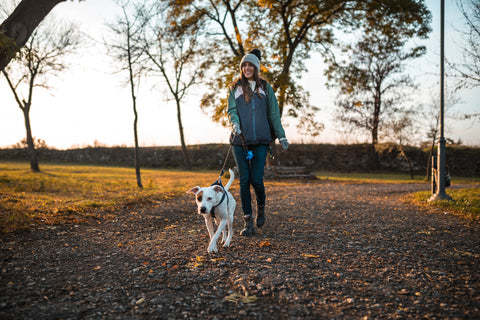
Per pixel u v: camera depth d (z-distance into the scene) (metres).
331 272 3.09
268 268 3.12
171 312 2.29
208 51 18.92
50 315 2.20
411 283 2.85
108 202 7.15
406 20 16.30
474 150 27.05
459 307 2.39
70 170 21.36
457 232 4.76
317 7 16.58
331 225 5.35
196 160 29.66
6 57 4.92
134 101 11.74
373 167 27.84
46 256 3.47
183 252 3.67
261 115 4.38
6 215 5.00
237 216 6.15
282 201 8.28
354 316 2.27
